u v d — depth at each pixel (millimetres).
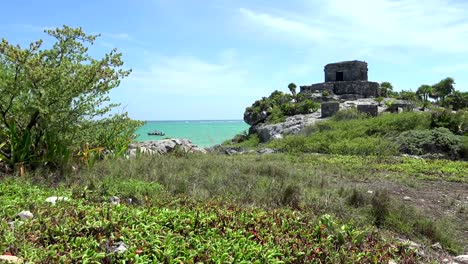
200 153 15117
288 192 7660
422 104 50594
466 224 7629
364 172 13164
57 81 8539
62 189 6805
